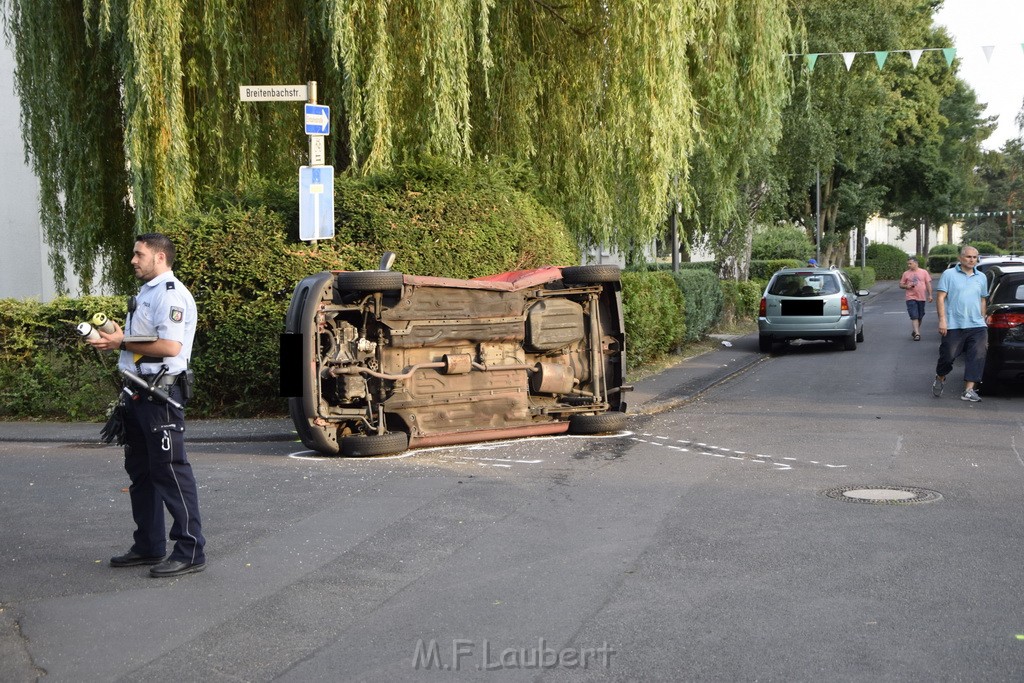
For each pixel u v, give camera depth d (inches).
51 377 491.2
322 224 425.4
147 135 486.3
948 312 522.0
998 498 294.7
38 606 206.5
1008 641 182.2
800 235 1840.6
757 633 186.9
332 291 358.3
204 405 475.5
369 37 485.7
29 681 169.9
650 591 211.0
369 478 322.7
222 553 241.9
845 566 227.3
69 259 582.2
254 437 418.9
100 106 547.2
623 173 592.7
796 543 246.1
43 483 327.9
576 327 416.8
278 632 191.2
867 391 567.2
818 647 179.9
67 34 533.0
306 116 416.2
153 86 479.8
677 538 250.8
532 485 313.1
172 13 478.9
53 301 492.7
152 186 489.4
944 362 527.8
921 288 909.2
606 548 242.5
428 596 210.1
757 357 802.8
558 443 396.2
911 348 843.4
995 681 165.0
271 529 261.7
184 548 226.4
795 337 829.2
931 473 332.5
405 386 370.9
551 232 535.2
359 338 361.7
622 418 419.5
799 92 1128.8
